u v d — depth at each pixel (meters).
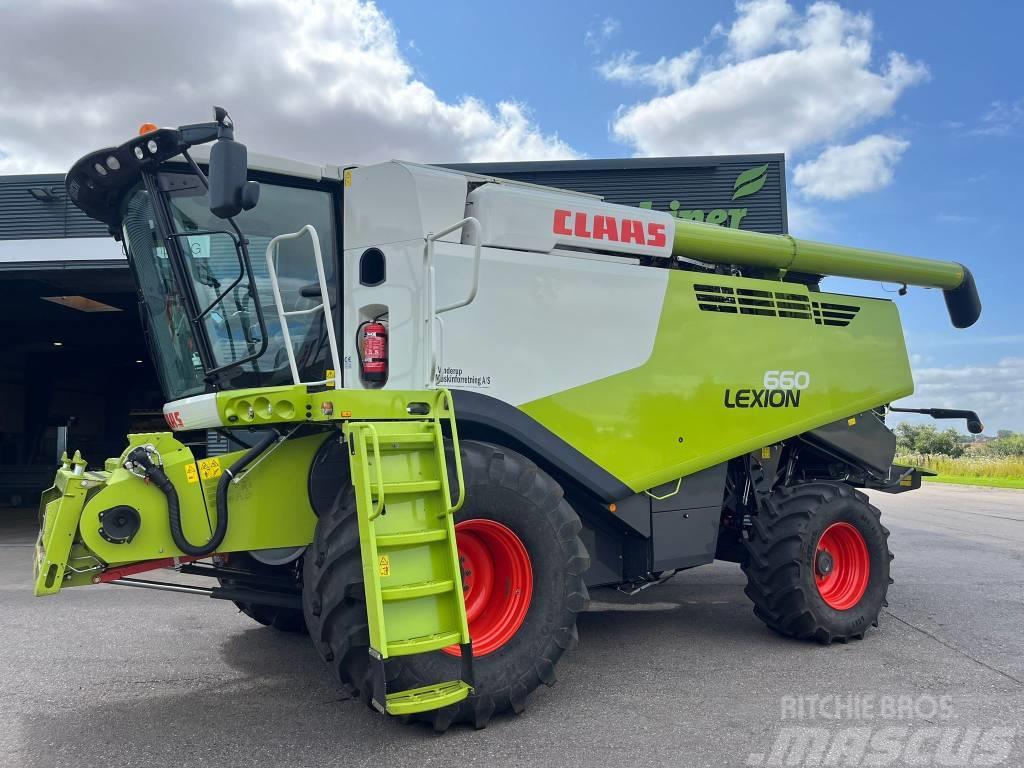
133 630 5.30
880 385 5.72
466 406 3.78
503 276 4.03
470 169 11.67
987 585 6.92
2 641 4.99
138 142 3.66
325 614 3.11
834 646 4.86
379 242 3.87
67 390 20.92
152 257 4.23
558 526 3.65
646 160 11.66
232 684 4.07
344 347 3.94
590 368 4.28
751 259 5.35
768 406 5.05
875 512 5.13
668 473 4.53
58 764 3.04
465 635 3.11
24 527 12.80
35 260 10.77
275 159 3.98
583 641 5.00
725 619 5.66
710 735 3.33
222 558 4.05
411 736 3.31
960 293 6.62
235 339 3.95
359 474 3.04
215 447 4.40
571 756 3.10
